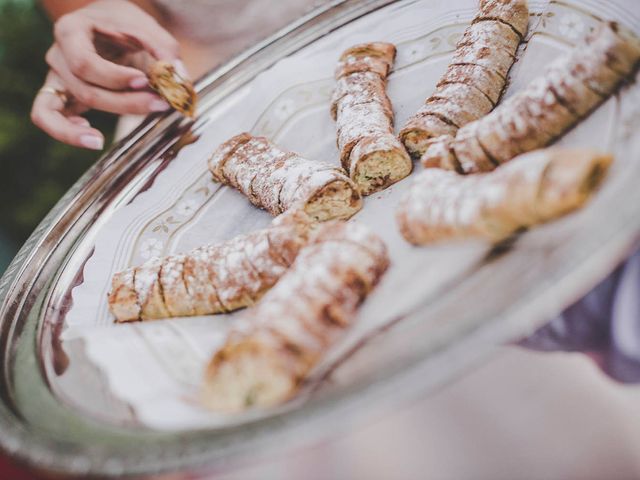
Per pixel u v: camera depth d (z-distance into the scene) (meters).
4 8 1.03
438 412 0.40
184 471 0.31
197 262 0.45
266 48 0.61
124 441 0.33
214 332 0.40
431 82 0.53
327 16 0.60
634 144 0.35
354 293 0.37
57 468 0.33
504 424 0.39
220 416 0.33
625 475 0.37
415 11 0.56
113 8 0.73
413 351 0.32
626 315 0.38
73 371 0.39
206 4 0.83
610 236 0.31
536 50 0.47
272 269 0.42
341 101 0.52
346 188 0.46
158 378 0.37
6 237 0.98
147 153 0.56
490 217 0.35
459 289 0.34
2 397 0.38
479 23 0.50
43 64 1.03
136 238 0.51
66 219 0.52
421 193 0.39
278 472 0.41
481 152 0.41
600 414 0.39
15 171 1.00
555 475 0.37
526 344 0.40
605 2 0.44
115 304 0.45
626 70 0.38
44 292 0.48
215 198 0.53
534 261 0.33
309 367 0.34
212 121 0.58
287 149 0.55
